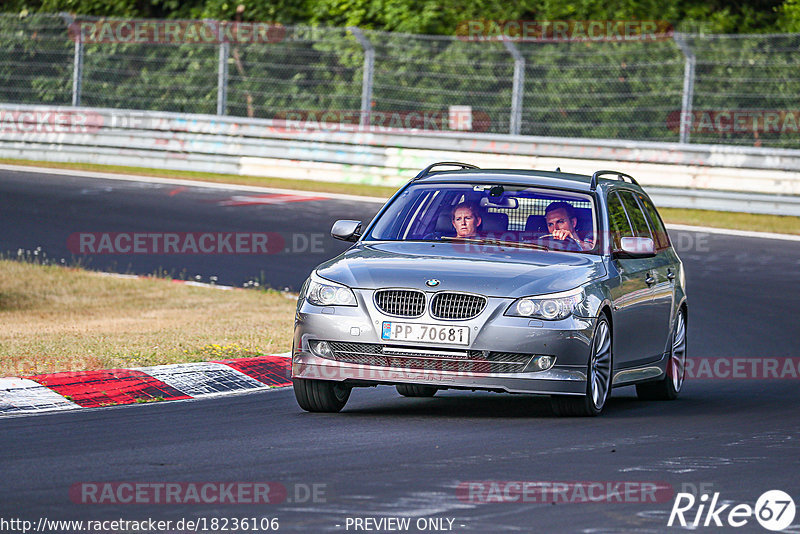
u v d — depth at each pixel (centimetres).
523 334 3169
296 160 10162
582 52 10375
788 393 4066
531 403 3675
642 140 10256
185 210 8412
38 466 2534
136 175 10006
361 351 3228
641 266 3766
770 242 7894
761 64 9906
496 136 9769
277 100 11175
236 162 10250
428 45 10719
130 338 4584
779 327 5491
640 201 4062
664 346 3903
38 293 5941
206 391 3694
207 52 11381
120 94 11488
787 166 9075
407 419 3259
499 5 11781
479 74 10581
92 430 2989
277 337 4744
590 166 9369
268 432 3000
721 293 6300
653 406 3753
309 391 3322
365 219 8244
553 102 10394
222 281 6450
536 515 2172
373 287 3238
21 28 11631
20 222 7844
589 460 2695
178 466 2556
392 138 9969
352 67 10588
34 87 11625
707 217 8800
